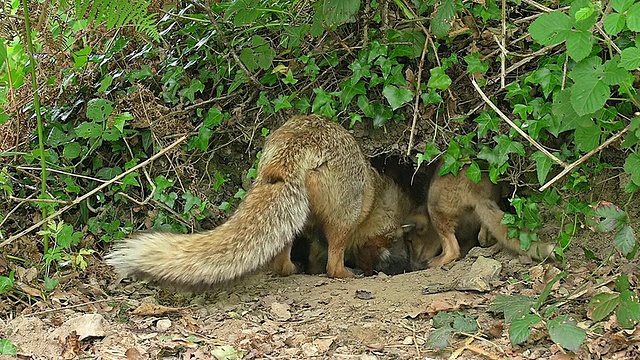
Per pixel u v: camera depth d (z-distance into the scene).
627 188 4.08
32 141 4.52
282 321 4.13
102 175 4.50
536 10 4.36
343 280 4.39
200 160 4.57
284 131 4.37
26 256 4.30
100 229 4.47
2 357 3.89
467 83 4.46
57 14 4.53
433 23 4.15
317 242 4.59
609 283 4.12
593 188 4.39
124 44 4.57
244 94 4.57
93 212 4.52
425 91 4.45
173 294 4.27
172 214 4.48
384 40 4.43
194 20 4.50
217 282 4.16
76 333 3.97
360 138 4.58
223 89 4.58
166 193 4.49
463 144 4.39
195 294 4.27
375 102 4.48
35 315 4.07
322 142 4.36
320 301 4.23
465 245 4.66
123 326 4.05
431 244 4.75
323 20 4.28
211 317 4.14
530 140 4.09
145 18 4.26
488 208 4.50
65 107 4.55
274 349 3.99
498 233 4.47
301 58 4.46
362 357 3.94
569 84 4.23
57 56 4.51
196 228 4.47
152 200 4.48
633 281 4.14
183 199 4.51
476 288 4.24
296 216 4.27
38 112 4.25
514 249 4.44
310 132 4.36
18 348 3.93
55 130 4.51
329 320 4.12
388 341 4.02
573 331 3.88
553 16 3.86
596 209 4.02
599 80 3.86
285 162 4.29
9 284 4.07
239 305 4.22
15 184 4.46
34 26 4.39
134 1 4.21
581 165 4.32
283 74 4.53
